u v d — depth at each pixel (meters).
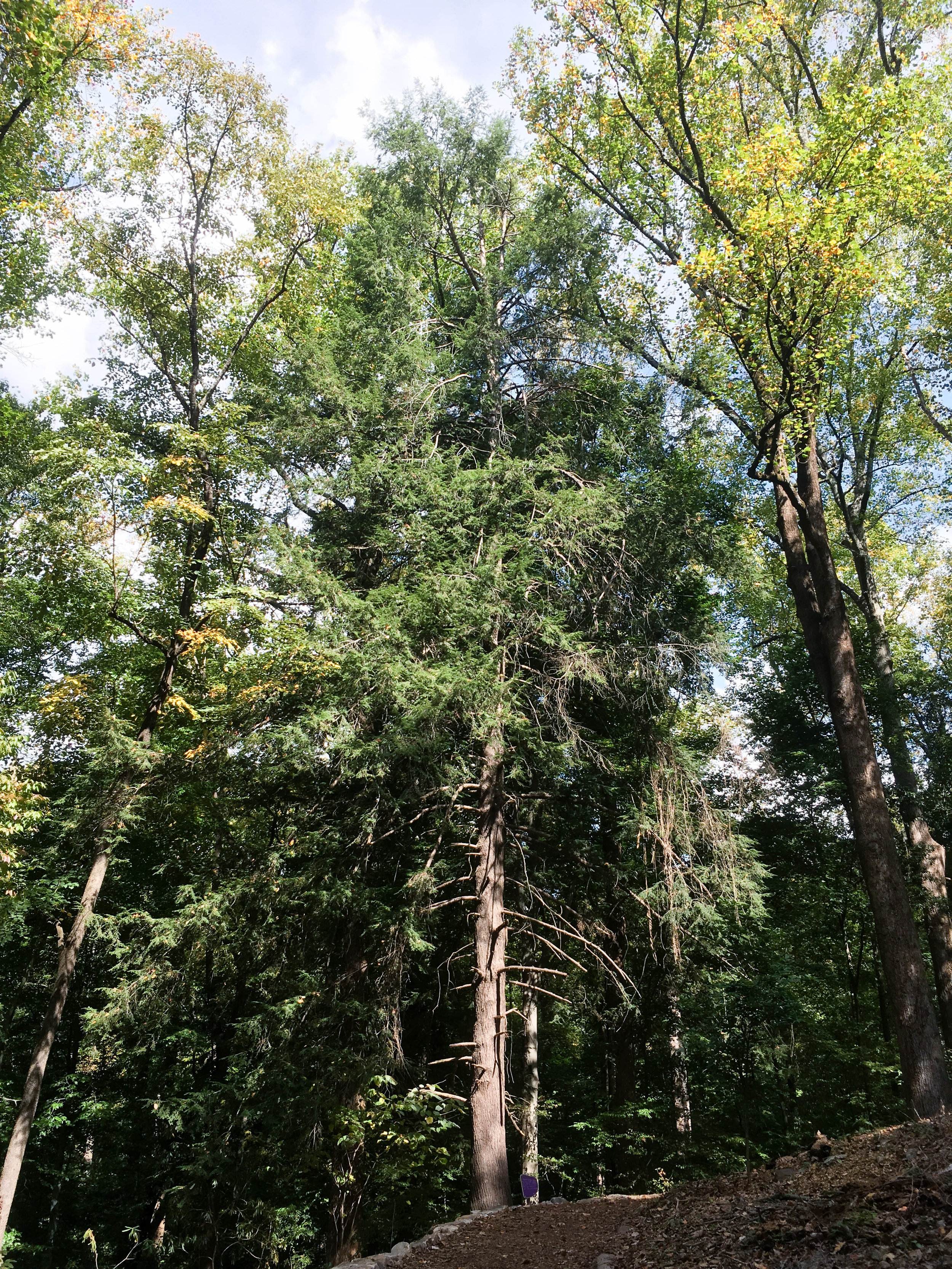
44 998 20.17
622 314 19.80
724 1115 18.55
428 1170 14.97
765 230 13.23
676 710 17.88
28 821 14.86
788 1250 5.48
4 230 19.86
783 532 17.36
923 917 19.47
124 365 19.14
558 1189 20.03
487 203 20.55
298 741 13.68
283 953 15.01
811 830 21.02
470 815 16.75
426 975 17.12
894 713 21.34
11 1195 13.42
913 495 25.17
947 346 20.31
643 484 16.95
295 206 18.34
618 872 16.48
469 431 18.50
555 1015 20.83
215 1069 16.83
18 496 20.17
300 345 17.86
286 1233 15.43
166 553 17.47
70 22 14.98
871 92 13.73
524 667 15.66
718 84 17.41
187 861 18.36
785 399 14.55
